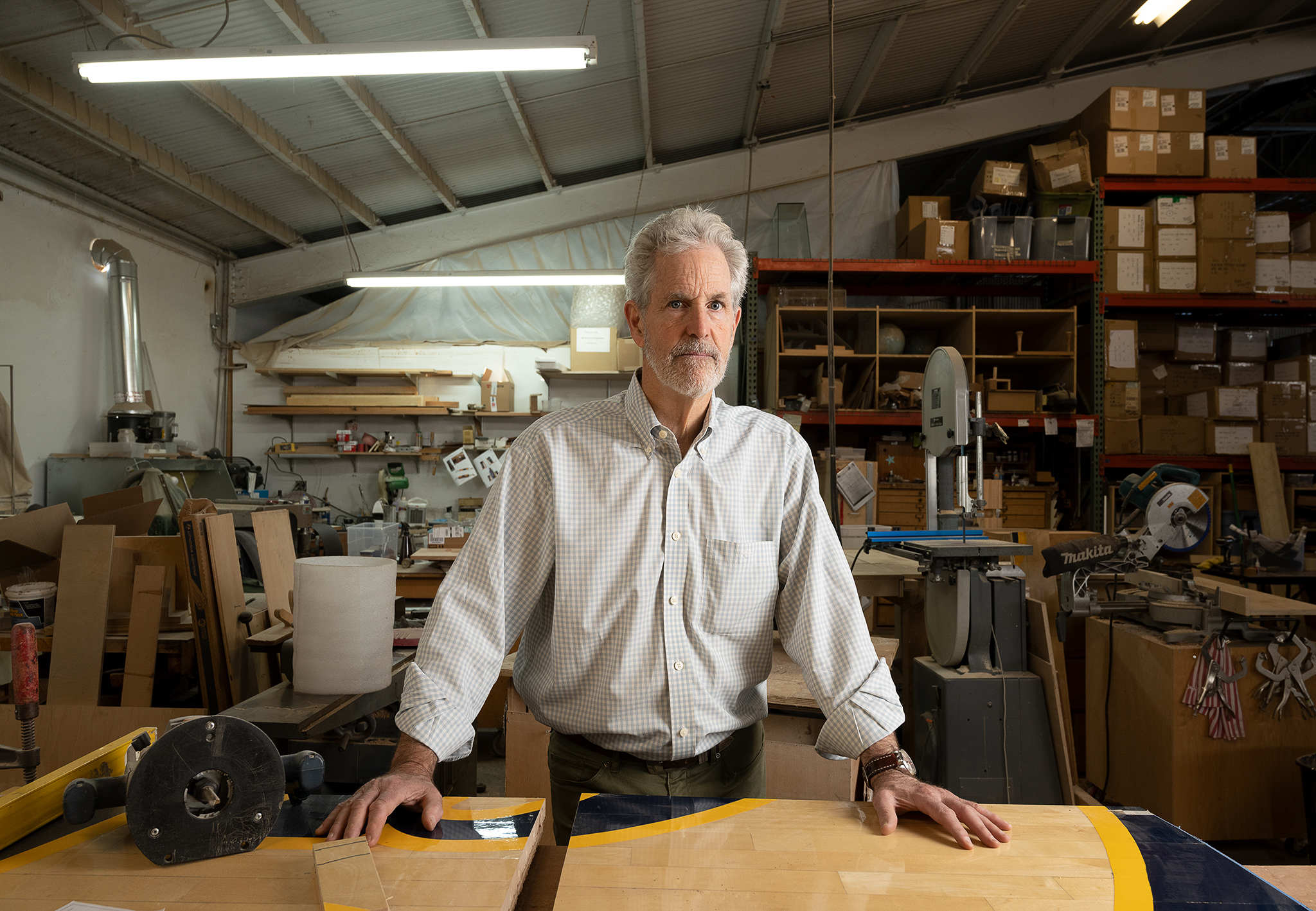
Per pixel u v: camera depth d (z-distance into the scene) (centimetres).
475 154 561
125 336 522
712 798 95
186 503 215
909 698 281
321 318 660
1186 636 240
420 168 546
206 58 294
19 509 435
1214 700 233
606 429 107
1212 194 498
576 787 110
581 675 106
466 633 98
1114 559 239
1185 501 254
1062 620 260
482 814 89
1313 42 588
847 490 324
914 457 543
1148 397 531
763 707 117
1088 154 506
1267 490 452
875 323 527
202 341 641
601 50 466
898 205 616
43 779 87
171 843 77
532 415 639
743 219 625
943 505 302
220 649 205
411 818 87
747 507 108
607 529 105
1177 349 524
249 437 662
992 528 345
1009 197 530
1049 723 223
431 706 92
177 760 77
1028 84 618
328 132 493
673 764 107
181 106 443
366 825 82
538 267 643
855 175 620
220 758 78
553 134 555
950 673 228
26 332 477
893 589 275
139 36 372
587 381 652
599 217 631
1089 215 520
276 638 205
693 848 82
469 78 461
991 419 506
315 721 146
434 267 647
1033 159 522
